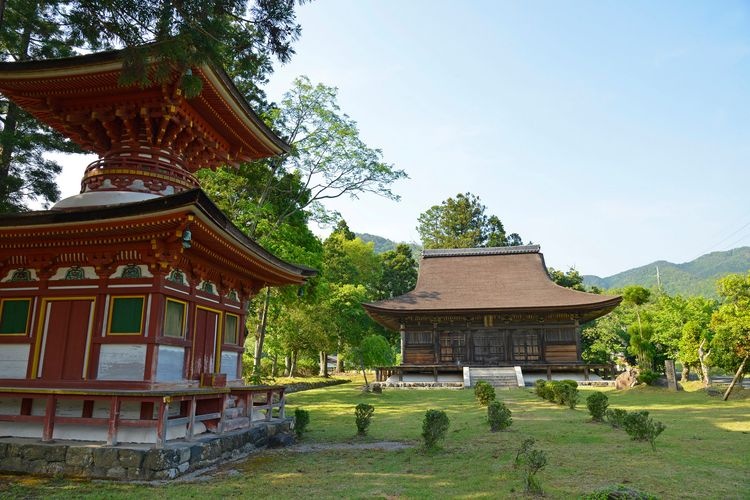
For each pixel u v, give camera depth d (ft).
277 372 170.09
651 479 33.09
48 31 75.25
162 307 41.68
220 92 45.98
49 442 38.24
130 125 48.03
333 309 151.33
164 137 49.29
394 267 256.52
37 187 83.66
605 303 131.03
